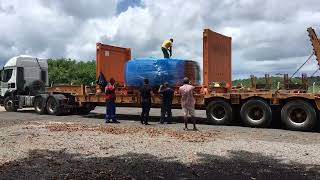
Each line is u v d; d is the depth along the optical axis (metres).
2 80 26.72
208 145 11.69
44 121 19.41
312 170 8.71
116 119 20.67
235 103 17.39
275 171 8.63
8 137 13.09
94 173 8.45
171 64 19.00
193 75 19.84
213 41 18.94
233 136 13.86
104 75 22.33
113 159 9.84
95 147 11.37
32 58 26.52
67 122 18.92
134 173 8.50
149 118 21.41
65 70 67.50
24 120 19.91
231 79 20.94
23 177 8.12
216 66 19.27
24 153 10.52
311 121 15.67
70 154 10.44
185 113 15.69
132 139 12.80
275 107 16.83
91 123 18.62
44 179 7.99
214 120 17.95
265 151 10.73
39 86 26.00
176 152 10.63
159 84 19.19
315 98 15.62
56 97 23.48
